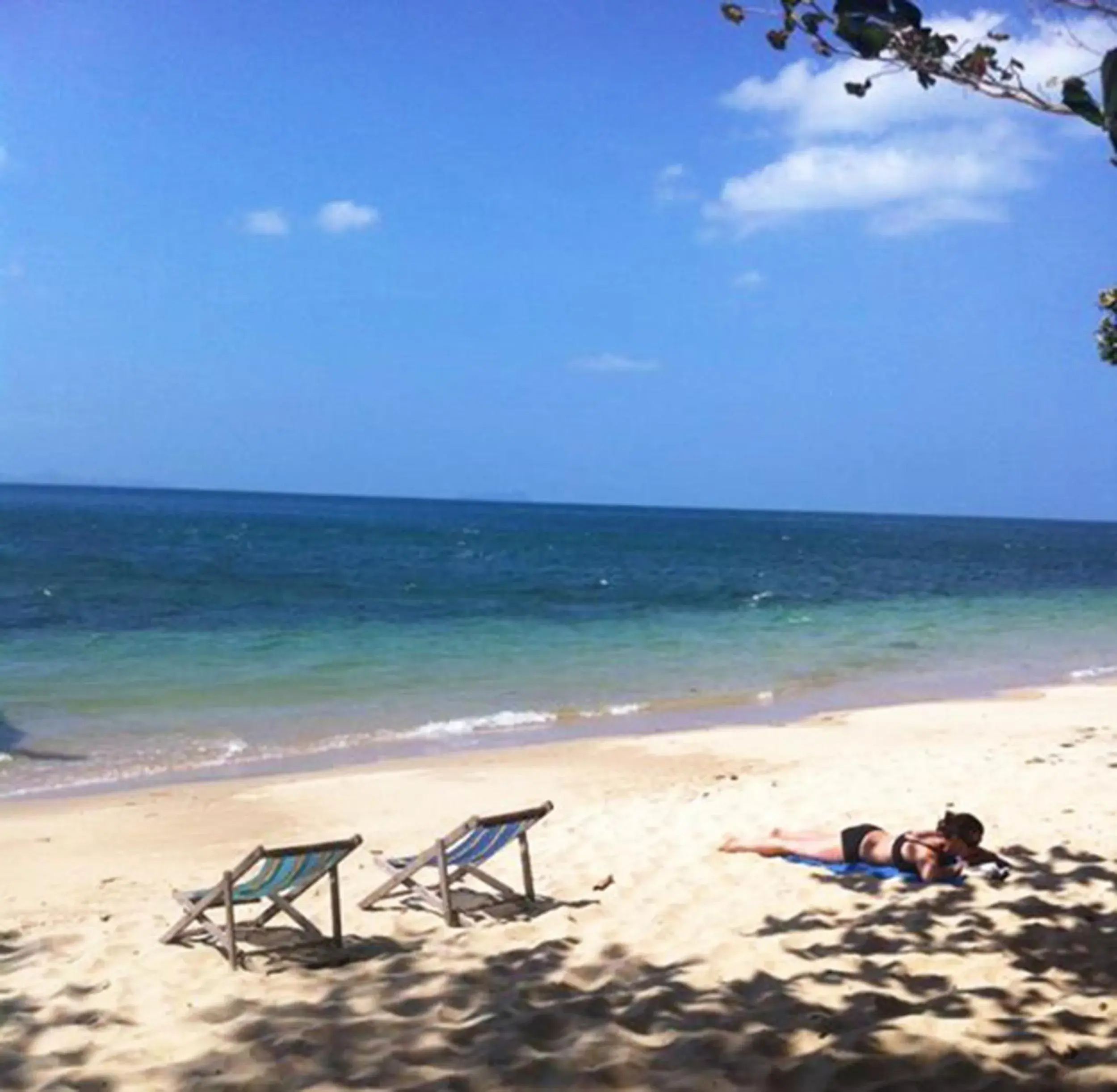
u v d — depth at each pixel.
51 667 19.88
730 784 11.91
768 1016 5.59
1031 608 36.72
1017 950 6.47
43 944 7.03
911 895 7.48
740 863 8.34
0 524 81.50
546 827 9.73
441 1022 5.66
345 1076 5.08
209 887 8.57
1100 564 75.19
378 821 10.80
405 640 24.69
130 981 6.30
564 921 7.12
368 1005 5.88
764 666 22.20
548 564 56.84
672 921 7.10
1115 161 3.90
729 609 33.62
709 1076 4.98
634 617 30.55
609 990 6.02
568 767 13.18
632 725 16.31
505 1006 5.81
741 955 6.45
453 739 15.14
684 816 9.88
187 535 75.56
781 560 66.81
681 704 18.08
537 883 8.05
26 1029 5.68
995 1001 5.73
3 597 32.09
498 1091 4.93
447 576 45.28
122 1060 5.31
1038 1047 5.18
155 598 32.97
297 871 6.70
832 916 7.10
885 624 30.30
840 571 56.69
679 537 104.62
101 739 14.57
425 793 11.92
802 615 32.16
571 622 28.94
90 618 27.69
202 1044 5.45
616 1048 5.27
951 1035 5.31
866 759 13.37
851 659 23.47
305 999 6.01
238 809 11.20
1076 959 6.34
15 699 16.88
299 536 80.00
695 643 25.16
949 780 11.27
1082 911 7.11
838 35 4.69
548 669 21.11
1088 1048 5.19
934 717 16.62
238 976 6.37
